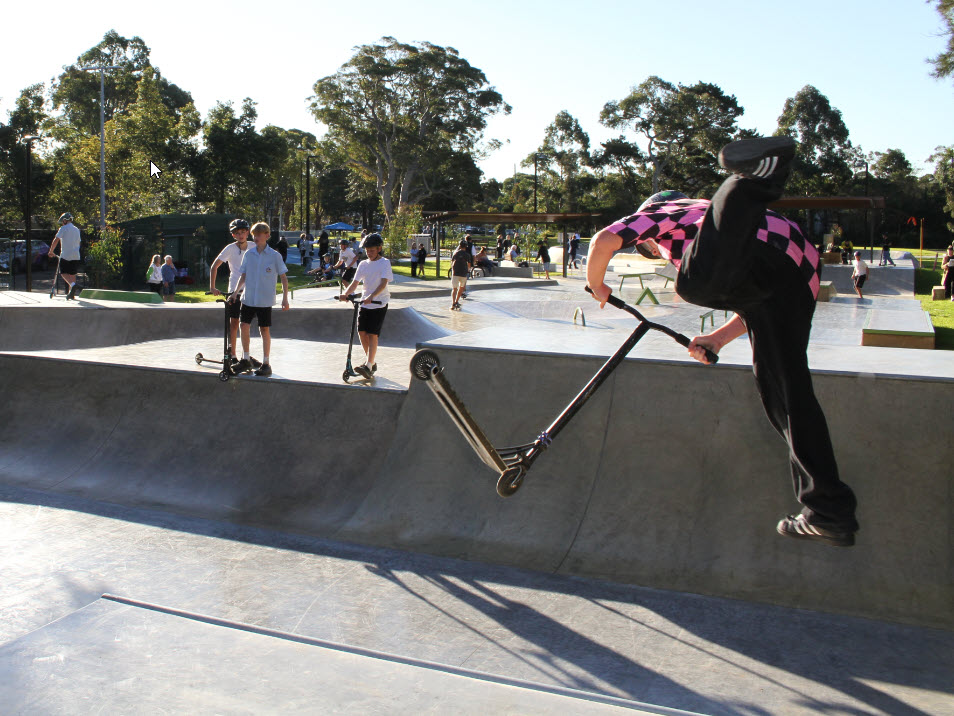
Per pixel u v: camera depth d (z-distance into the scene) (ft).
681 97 263.29
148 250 97.91
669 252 9.33
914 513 15.67
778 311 8.65
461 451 20.49
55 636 10.71
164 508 22.39
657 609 15.05
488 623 14.73
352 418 23.41
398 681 9.57
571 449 19.16
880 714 11.41
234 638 10.73
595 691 12.31
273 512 21.57
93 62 259.80
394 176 265.34
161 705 8.91
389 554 18.17
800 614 14.64
